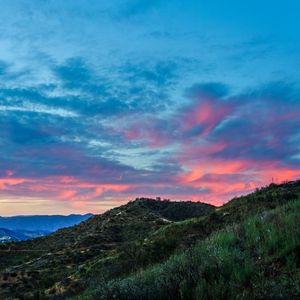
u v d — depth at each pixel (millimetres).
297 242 10219
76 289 20656
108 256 27422
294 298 7621
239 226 13711
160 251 18969
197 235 20406
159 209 72812
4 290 32844
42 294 25562
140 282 10359
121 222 59875
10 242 69750
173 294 9211
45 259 45094
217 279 9305
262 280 8508
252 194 27125
